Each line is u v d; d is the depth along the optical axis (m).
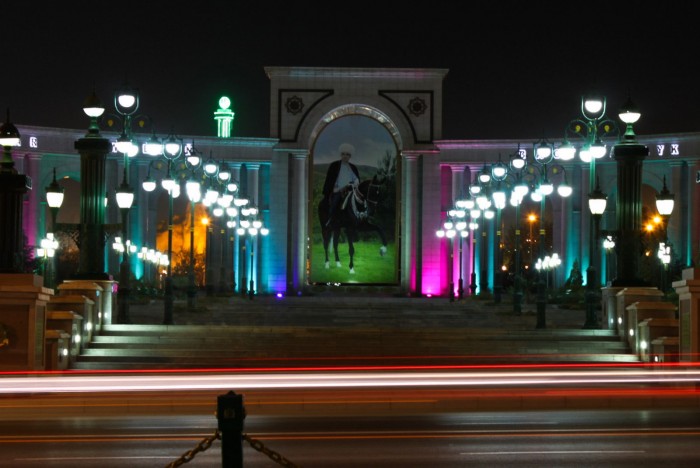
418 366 36.00
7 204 29.78
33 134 78.94
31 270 69.50
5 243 29.80
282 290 81.88
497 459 17.39
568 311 55.66
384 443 19.58
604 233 39.81
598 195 39.50
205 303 58.22
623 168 39.75
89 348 36.56
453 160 82.31
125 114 38.94
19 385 28.50
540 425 22.83
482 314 53.25
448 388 30.28
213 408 26.88
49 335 32.78
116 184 80.75
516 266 55.25
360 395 28.19
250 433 21.38
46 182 79.94
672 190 80.00
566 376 32.47
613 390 29.97
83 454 18.27
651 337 35.78
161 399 27.52
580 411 26.92
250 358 36.69
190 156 50.38
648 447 18.86
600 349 38.31
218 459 17.70
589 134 40.84
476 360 36.75
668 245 61.81
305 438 20.41
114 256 80.44
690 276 29.94
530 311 54.06
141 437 20.77
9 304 29.53
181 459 12.64
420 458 17.53
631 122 39.69
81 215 38.66
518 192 50.50
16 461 17.41
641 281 39.72
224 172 59.16
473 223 70.62
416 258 82.31
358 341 38.59
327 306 57.25
